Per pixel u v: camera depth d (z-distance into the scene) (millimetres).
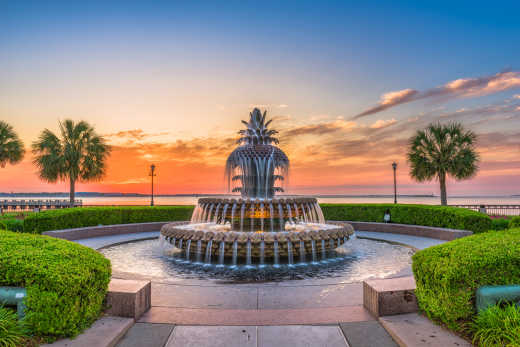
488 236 4652
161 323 4176
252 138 10617
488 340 3209
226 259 8656
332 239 8867
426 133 23453
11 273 3465
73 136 26125
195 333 3906
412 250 10625
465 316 3633
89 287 3803
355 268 7898
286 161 10461
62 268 3621
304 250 8461
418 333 3641
